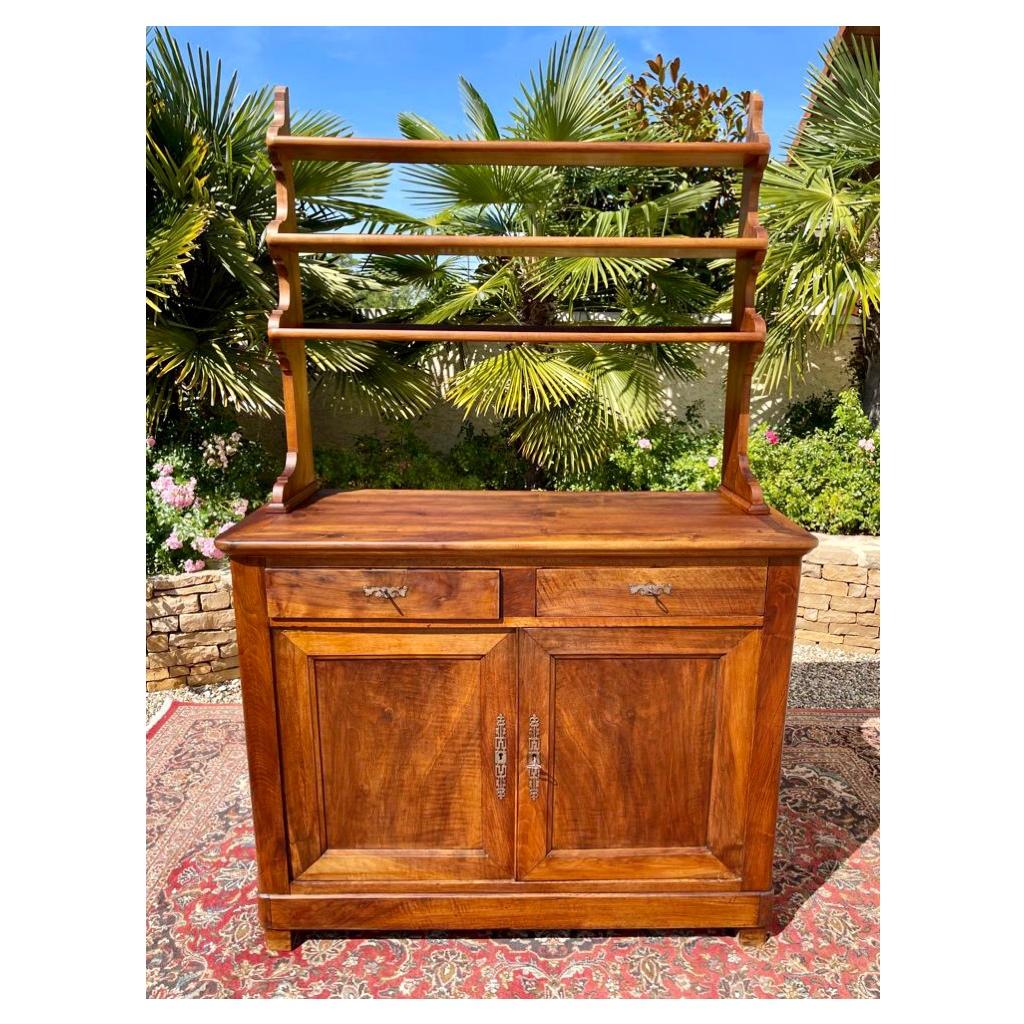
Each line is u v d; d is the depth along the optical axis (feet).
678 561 5.28
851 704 10.08
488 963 5.78
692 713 5.55
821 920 6.17
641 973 5.68
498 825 5.68
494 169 10.91
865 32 12.32
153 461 11.24
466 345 14.29
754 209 5.99
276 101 5.82
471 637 5.37
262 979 5.62
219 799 7.89
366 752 5.59
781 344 12.98
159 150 9.83
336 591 5.28
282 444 14.15
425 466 13.64
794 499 12.94
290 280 6.16
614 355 11.76
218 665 10.91
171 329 10.69
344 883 5.75
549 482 14.06
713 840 5.72
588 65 10.94
